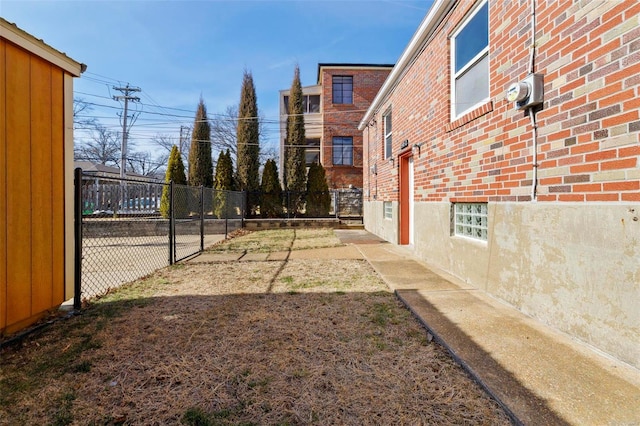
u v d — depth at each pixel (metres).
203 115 14.74
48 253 2.98
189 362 2.22
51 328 2.82
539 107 2.84
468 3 4.16
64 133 3.19
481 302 3.34
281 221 12.42
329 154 17.23
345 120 17.30
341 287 4.09
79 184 3.32
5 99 2.54
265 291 3.94
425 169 5.57
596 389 1.80
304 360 2.25
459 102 4.61
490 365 2.07
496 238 3.47
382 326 2.83
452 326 2.71
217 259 6.18
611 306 2.15
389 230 8.27
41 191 2.90
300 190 14.60
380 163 9.28
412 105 6.29
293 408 1.74
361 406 1.75
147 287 4.17
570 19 2.50
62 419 1.65
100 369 2.13
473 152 3.97
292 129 14.98
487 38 3.93
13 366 2.17
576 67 2.44
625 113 2.06
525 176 3.02
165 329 2.80
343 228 12.24
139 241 9.62
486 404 1.74
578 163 2.42
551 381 1.88
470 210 4.21
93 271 5.58
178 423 1.63
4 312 2.52
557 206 2.62
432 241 5.25
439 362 2.20
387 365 2.17
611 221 2.15
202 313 3.18
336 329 2.77
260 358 2.28
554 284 2.65
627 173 2.04
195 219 8.95
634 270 2.00
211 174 14.73
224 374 2.08
